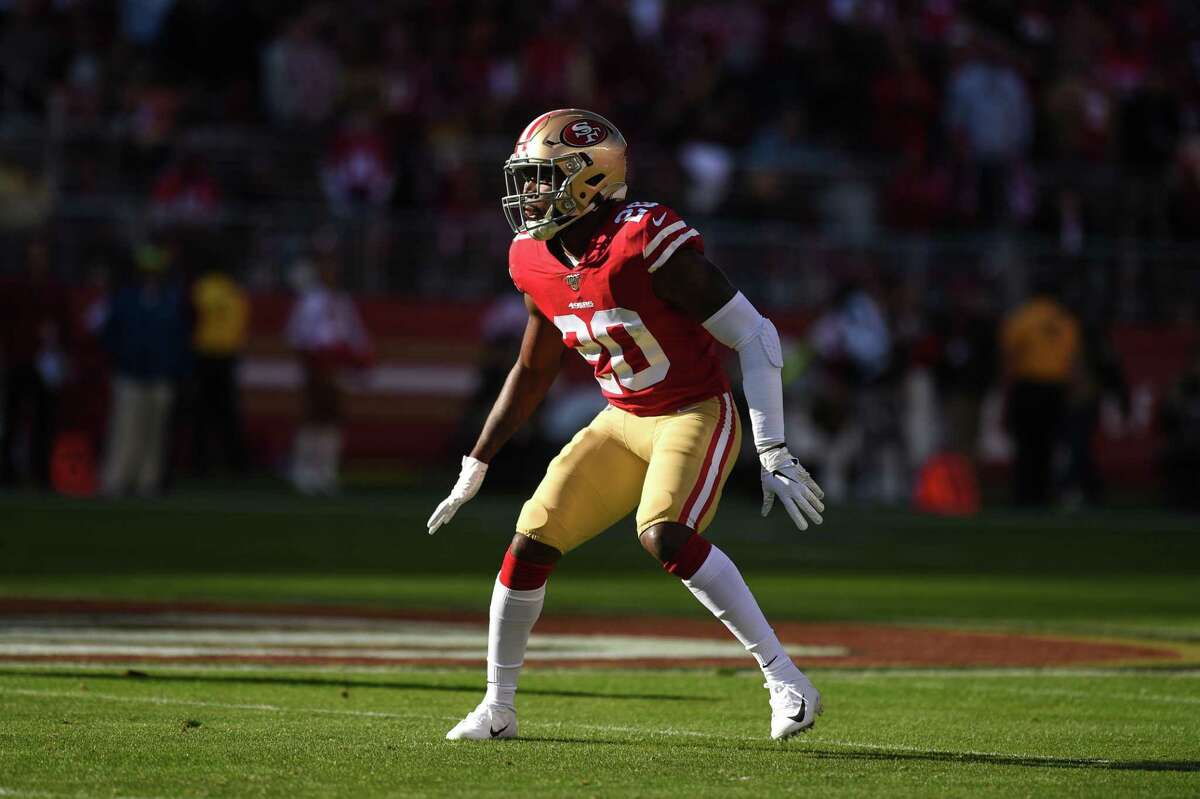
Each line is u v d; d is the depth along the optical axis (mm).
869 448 70938
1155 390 81625
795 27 89500
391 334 74250
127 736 18969
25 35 78125
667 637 30625
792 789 16422
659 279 18406
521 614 19234
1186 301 82125
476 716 19281
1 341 61719
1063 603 38562
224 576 40375
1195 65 98875
